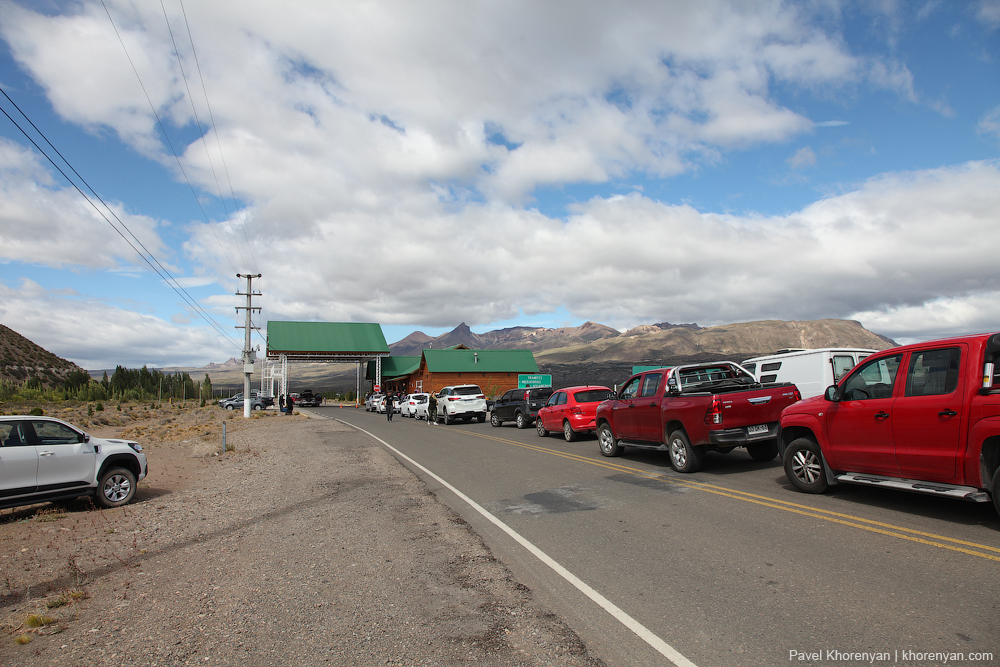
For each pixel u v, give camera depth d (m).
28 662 4.01
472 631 4.09
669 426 10.45
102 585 5.71
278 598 5.01
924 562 4.92
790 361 14.24
